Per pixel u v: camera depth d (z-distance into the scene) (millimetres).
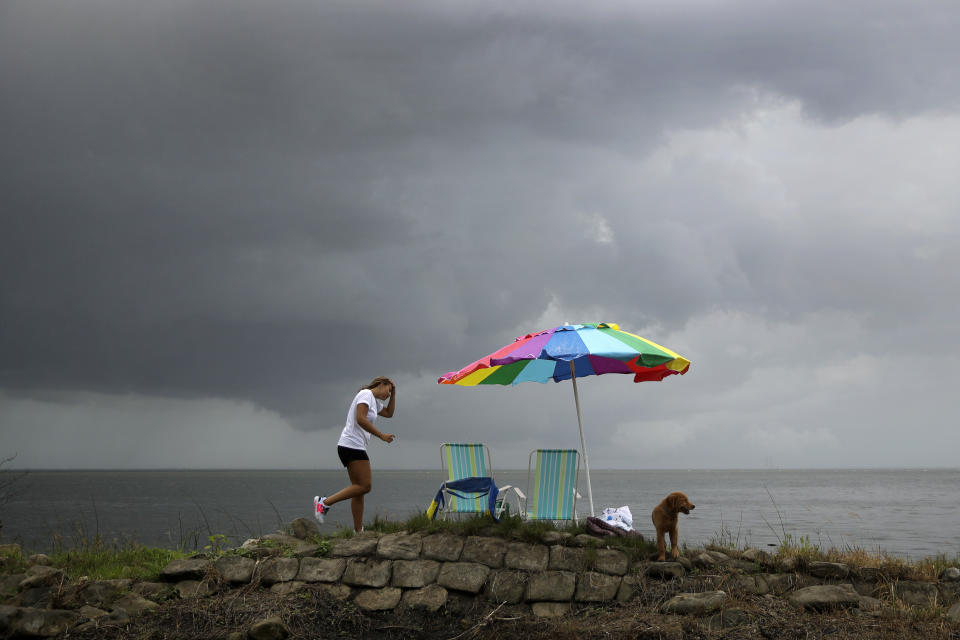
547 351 8188
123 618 6703
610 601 7074
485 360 8719
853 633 6180
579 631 6426
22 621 6383
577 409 9102
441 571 7398
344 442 8328
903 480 191250
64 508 44250
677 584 7191
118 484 128625
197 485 126562
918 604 6910
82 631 6441
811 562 7410
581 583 7195
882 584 7188
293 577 7473
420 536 7863
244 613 6852
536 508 8609
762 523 29734
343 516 31125
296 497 70250
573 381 9281
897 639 6020
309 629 6727
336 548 7730
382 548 7648
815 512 42219
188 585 7457
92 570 8523
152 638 6402
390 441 8359
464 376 9320
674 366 8383
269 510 44656
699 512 40969
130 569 8273
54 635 6383
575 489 8656
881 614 6602
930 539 22547
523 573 7309
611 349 8203
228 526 28203
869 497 73750
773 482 169875
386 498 63312
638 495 79312
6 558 8328
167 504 53562
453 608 7102
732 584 7230
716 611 6695
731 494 84250
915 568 7531
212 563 7676
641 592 7125
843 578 7309
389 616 7059
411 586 7297
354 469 8297
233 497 70188
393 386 8758
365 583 7352
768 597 6996
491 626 6762
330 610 7035
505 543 7652
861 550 8414
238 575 7527
